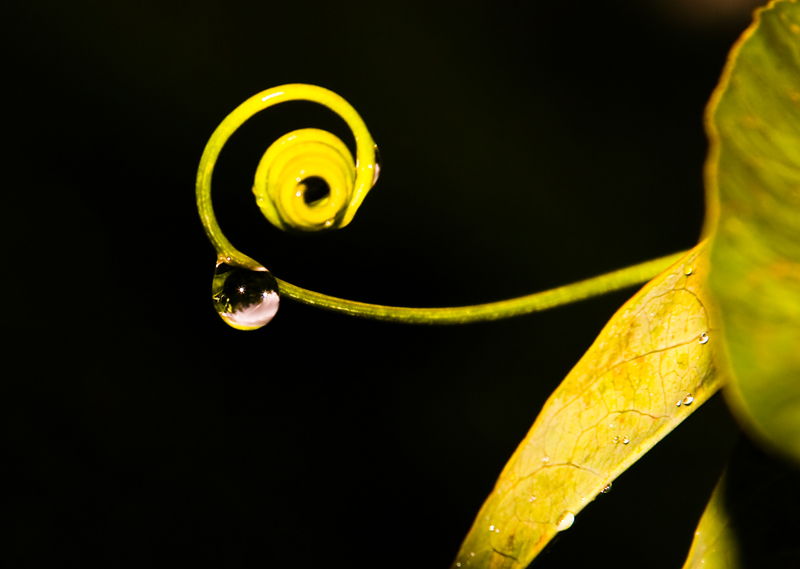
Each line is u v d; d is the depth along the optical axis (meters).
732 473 0.12
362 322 0.19
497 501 0.12
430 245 0.19
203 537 0.18
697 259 0.12
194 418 0.19
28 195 0.19
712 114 0.11
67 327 0.19
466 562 0.13
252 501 0.18
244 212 0.19
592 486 0.12
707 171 0.11
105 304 0.19
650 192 0.19
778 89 0.12
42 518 0.18
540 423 0.12
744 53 0.12
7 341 0.19
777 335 0.09
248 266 0.13
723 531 0.12
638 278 0.13
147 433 0.18
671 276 0.12
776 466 0.12
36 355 0.19
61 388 0.19
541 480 0.12
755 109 0.12
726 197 0.11
